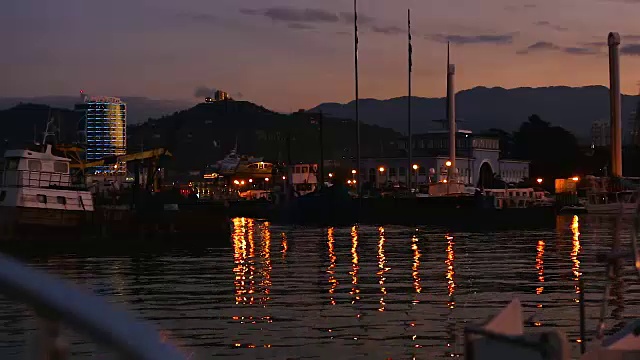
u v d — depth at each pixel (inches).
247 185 7244.1
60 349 71.9
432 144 6801.2
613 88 4672.7
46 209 2074.3
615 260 338.3
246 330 861.2
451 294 1159.0
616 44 4633.4
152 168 4077.3
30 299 70.4
